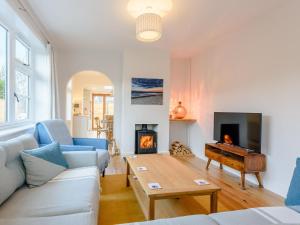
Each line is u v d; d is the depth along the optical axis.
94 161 2.64
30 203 1.57
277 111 2.96
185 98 5.77
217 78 4.42
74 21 3.44
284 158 2.85
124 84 4.98
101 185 3.18
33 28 3.31
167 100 5.18
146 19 2.63
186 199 2.72
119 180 3.41
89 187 1.90
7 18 2.78
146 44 4.62
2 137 2.35
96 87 9.84
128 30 3.83
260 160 3.10
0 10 2.55
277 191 2.95
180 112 5.45
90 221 1.39
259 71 3.29
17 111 3.40
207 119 4.77
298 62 2.66
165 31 3.79
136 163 2.85
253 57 3.42
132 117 5.04
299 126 2.64
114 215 2.30
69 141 3.50
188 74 5.71
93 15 3.22
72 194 1.73
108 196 2.79
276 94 2.98
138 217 2.26
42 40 3.89
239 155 3.16
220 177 3.61
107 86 9.04
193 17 3.23
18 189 1.85
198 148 5.18
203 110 4.96
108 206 2.51
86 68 5.12
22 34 3.40
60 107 4.98
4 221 1.33
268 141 3.11
